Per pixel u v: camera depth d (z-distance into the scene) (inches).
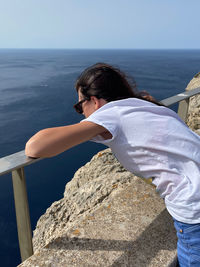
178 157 50.2
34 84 5073.8
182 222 50.7
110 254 70.1
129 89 54.2
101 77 50.9
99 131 47.7
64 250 71.0
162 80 5275.6
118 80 52.4
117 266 67.1
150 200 89.8
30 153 45.8
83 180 180.9
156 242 74.0
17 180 63.3
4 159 56.5
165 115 52.8
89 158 1433.3
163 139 49.2
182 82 5113.2
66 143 45.5
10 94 4025.6
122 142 49.6
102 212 84.4
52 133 45.9
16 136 2121.1
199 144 51.4
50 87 4672.7
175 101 103.3
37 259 68.5
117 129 48.5
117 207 86.4
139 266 67.2
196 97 263.4
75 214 134.3
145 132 48.9
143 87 4306.1
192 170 50.3
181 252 53.8
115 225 79.3
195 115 234.4
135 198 90.7
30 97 3745.1
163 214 84.0
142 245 72.9
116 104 50.5
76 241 73.7
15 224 918.4
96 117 47.8
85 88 51.8
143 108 50.7
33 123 2461.9
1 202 1075.9
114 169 159.6
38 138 45.9
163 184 51.6
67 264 67.2
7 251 771.4
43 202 1064.8
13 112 2891.2
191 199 48.8
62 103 3316.9
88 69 53.0
